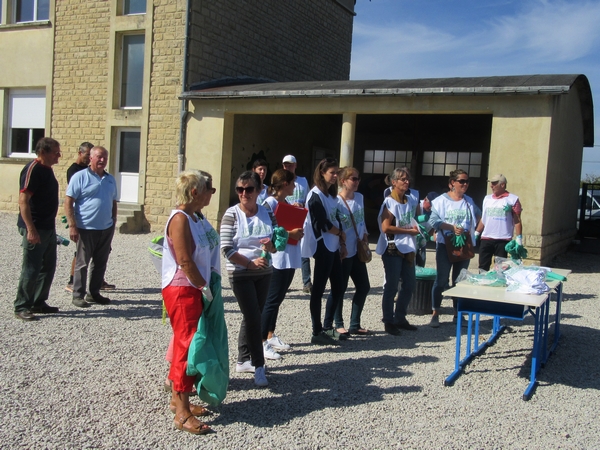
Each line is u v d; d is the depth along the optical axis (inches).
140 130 563.5
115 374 177.9
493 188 280.5
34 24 599.8
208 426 142.9
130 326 232.4
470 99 419.2
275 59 661.3
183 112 525.7
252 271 171.8
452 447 140.4
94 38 572.1
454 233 255.0
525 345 232.7
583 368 206.5
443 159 701.3
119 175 578.2
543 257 410.6
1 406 149.4
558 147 432.5
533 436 148.6
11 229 504.7
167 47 535.2
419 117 650.8
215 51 558.9
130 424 144.8
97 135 577.3
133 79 568.7
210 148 520.7
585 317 283.0
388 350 217.6
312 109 478.0
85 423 143.4
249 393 169.2
